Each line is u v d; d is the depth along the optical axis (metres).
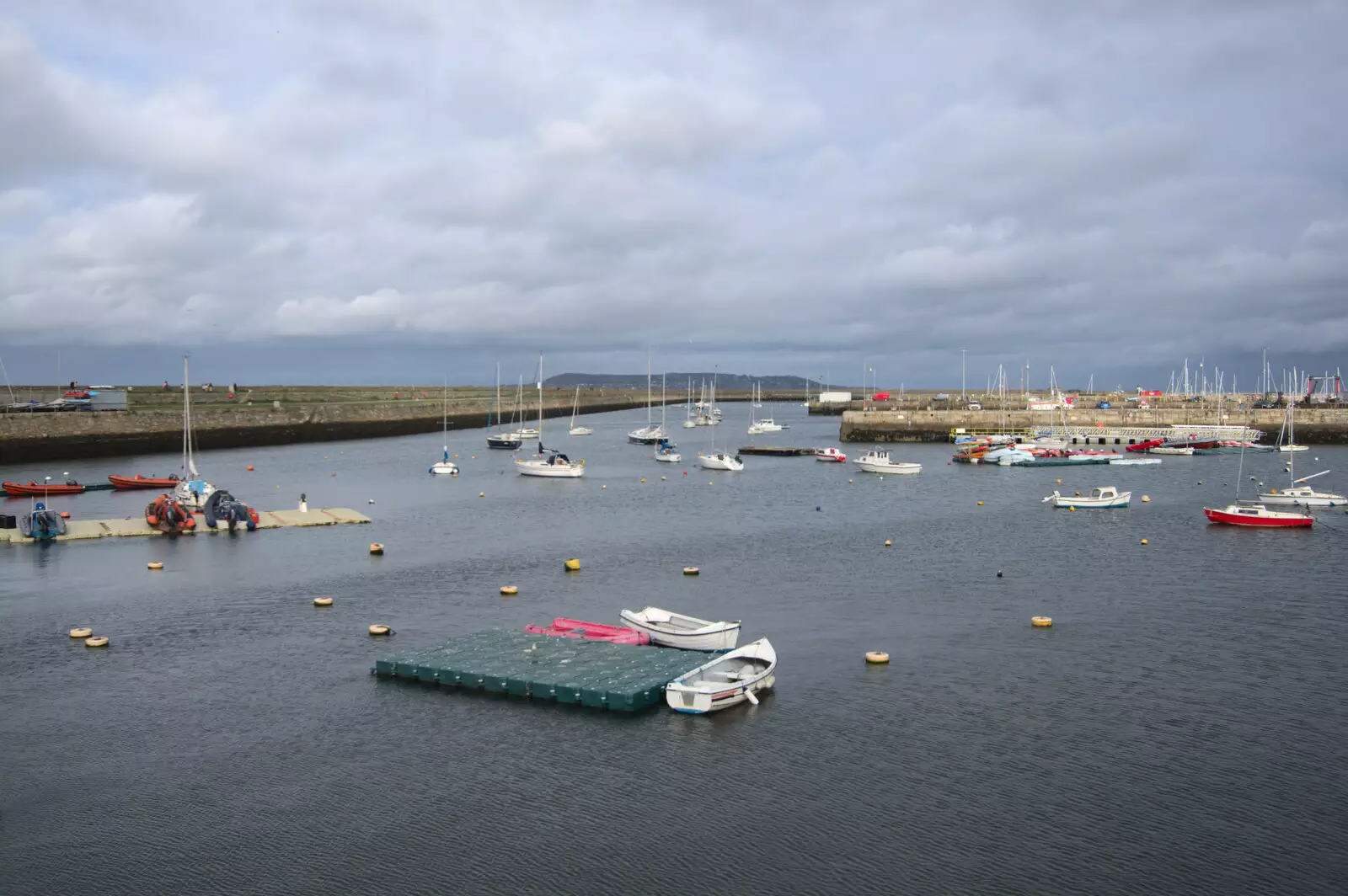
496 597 55.44
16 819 30.22
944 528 79.19
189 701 39.00
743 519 84.94
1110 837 28.58
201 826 29.70
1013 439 155.00
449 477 119.38
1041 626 48.75
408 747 34.59
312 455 150.00
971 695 39.16
